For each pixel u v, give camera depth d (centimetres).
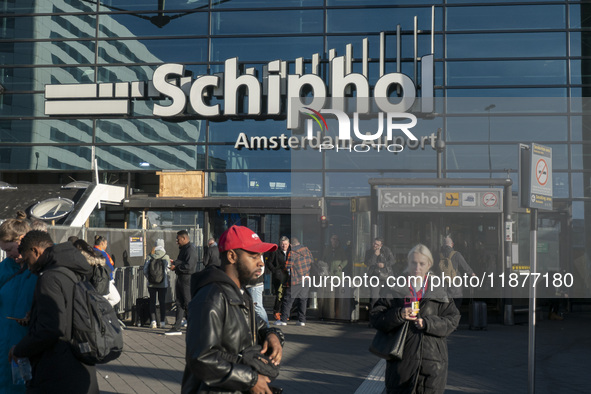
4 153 2038
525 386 731
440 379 408
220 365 258
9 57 2061
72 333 370
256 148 1956
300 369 840
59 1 2070
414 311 396
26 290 404
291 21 1989
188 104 1984
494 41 1889
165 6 2038
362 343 1067
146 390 709
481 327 1180
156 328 1277
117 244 1485
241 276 288
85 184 1853
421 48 1902
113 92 2000
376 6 1944
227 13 2019
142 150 2003
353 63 1945
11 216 1780
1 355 402
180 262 1167
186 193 1973
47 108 2009
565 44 1870
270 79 1916
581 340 1097
